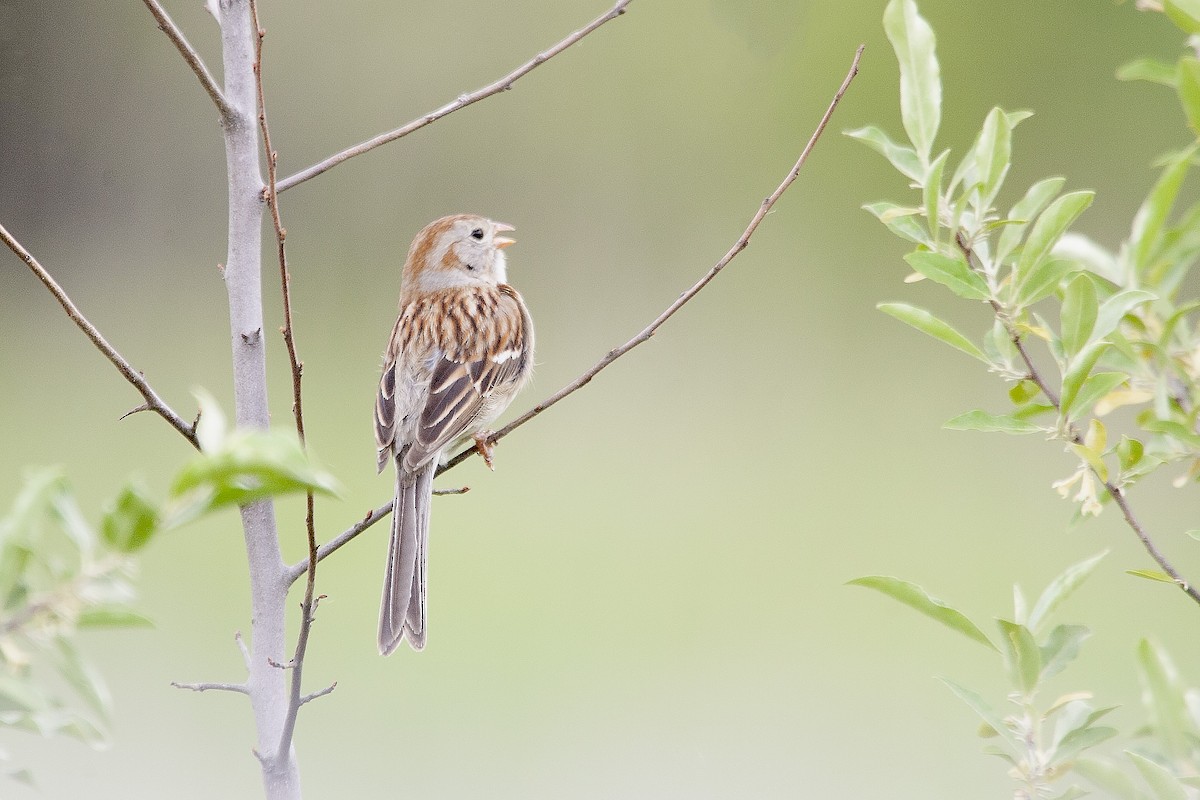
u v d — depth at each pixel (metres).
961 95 19.23
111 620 2.95
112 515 2.68
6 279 18.70
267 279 19.27
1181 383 4.82
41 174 19.00
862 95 19.12
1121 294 4.39
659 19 19.31
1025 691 4.21
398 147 19.92
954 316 18.11
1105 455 4.44
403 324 7.13
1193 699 4.17
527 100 19.77
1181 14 4.30
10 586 2.86
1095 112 18.91
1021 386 4.82
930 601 4.21
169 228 19.39
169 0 19.39
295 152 19.89
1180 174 4.64
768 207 5.22
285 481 2.66
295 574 4.96
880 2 18.91
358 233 19.75
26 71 18.89
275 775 4.73
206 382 16.64
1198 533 4.22
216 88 4.88
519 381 7.25
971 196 4.82
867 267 18.78
